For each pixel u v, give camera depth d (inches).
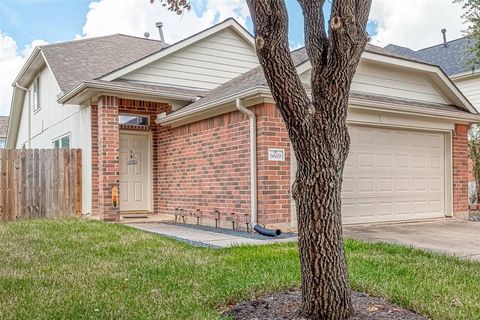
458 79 655.1
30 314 132.8
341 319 120.7
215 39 482.3
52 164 422.3
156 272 182.4
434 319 125.3
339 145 120.8
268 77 116.3
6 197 401.4
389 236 292.5
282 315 126.2
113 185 382.3
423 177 398.0
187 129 395.5
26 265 198.7
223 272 179.0
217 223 348.5
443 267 189.9
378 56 366.0
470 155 535.2
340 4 111.4
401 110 359.3
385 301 138.8
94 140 410.0
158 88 411.5
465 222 382.3
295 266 186.9
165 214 431.2
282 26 113.8
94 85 368.5
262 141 302.5
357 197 354.6
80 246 244.2
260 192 303.4
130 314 132.3
